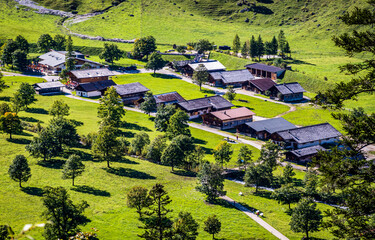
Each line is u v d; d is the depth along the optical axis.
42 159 113.12
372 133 32.34
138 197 85.44
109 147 114.25
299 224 80.81
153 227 49.59
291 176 113.38
